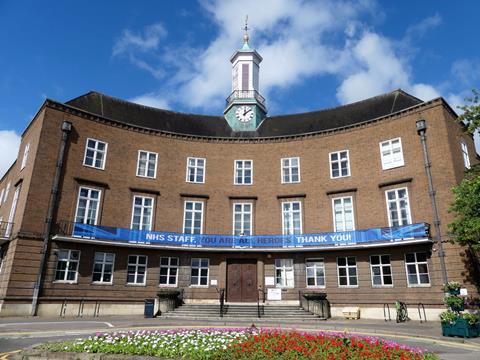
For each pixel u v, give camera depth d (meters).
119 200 25.34
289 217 26.56
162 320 19.31
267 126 31.09
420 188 23.06
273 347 7.98
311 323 18.72
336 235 24.06
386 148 25.08
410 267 22.19
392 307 21.98
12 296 20.38
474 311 18.92
